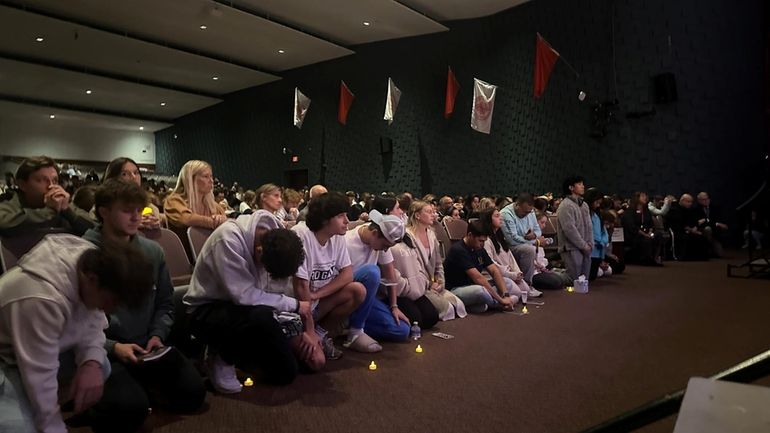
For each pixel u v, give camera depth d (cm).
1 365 148
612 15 994
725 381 72
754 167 881
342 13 1191
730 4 888
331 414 224
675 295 505
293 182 1642
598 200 602
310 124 1560
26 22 1109
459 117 1245
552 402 237
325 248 305
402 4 1163
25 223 250
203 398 224
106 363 178
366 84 1423
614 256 670
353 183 1459
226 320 243
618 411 226
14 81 1466
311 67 1553
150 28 1231
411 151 1334
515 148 1144
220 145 1830
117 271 149
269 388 259
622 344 332
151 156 2100
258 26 1223
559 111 1066
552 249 701
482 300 430
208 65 1467
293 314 258
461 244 461
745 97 886
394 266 373
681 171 935
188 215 364
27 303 145
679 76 930
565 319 407
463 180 1239
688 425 70
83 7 1102
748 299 477
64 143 1909
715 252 833
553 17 1073
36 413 148
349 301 312
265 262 232
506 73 1157
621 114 988
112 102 1748
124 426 195
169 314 240
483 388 256
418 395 247
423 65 1310
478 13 1191
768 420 66
